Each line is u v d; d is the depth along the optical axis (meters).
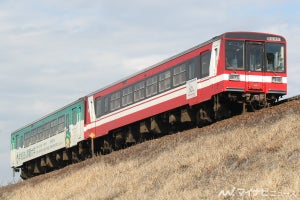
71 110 37.62
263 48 25.89
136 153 26.73
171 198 18.33
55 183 28.23
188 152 22.38
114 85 33.34
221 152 20.55
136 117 31.05
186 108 27.72
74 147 38.12
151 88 30.05
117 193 22.09
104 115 34.12
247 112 25.78
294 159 17.75
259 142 19.88
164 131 30.19
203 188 18.41
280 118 21.27
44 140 41.75
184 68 27.56
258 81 25.55
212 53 25.77
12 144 48.25
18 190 32.16
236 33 25.50
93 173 26.23
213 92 25.50
